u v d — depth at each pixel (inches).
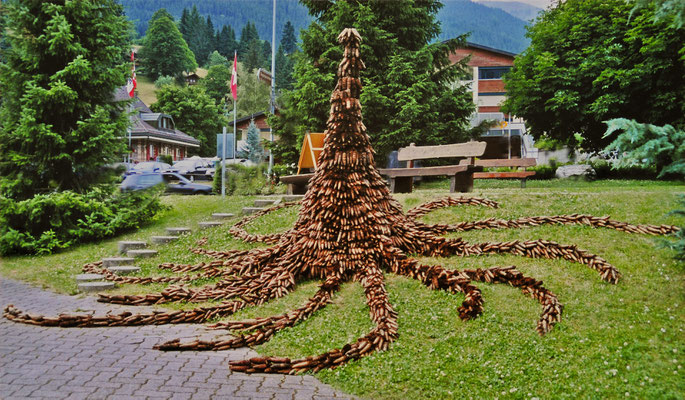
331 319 278.1
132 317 296.8
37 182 565.6
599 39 812.6
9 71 552.1
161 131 2166.6
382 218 338.6
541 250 324.8
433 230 380.8
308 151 591.5
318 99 812.0
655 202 382.3
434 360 230.1
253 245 430.0
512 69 1010.1
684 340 221.1
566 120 861.2
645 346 219.3
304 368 231.1
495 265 321.1
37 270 443.5
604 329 237.5
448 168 469.4
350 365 233.0
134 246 461.4
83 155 571.2
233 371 230.5
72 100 556.7
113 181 594.9
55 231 522.9
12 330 287.1
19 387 209.0
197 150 2544.3
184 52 4126.5
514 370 216.5
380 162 802.8
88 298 356.2
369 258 327.0
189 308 321.7
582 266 303.1
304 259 333.7
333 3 888.3
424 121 793.6
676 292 262.2
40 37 543.5
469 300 266.4
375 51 824.9
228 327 283.0
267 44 5738.2
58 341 267.7
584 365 213.3
